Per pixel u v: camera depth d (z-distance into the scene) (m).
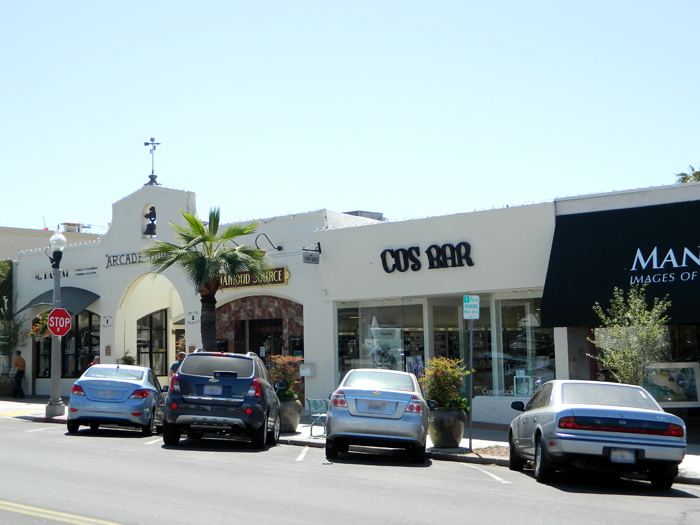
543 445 11.15
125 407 16.81
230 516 7.89
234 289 24.58
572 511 8.91
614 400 11.41
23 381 31.08
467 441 16.61
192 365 15.12
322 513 8.23
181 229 21.50
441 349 20.66
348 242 22.02
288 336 23.67
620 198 17.59
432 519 8.10
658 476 11.14
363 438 13.41
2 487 9.45
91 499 8.69
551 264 17.67
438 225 20.31
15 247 39.53
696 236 16.17
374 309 21.86
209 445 15.62
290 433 17.88
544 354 18.88
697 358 17.78
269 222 23.83
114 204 28.44
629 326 14.45
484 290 19.58
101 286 28.73
